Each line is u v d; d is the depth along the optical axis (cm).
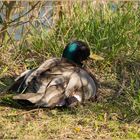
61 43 1564
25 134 1130
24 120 1198
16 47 1571
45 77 1238
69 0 1706
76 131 1155
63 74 1248
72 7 1688
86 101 1277
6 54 1547
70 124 1184
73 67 1279
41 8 1691
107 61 1506
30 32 1614
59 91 1232
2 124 1171
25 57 1541
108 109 1268
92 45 1551
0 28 1602
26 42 1591
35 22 1655
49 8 1692
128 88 1377
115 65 1498
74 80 1248
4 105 1274
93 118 1220
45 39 1580
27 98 1203
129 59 1515
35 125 1171
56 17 1700
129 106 1277
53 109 1247
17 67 1504
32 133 1137
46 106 1219
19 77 1308
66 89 1234
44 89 1224
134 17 1664
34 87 1239
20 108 1260
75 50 1365
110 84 1419
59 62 1284
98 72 1485
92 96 1284
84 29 1587
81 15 1644
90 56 1428
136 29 1627
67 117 1213
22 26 1638
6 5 1562
